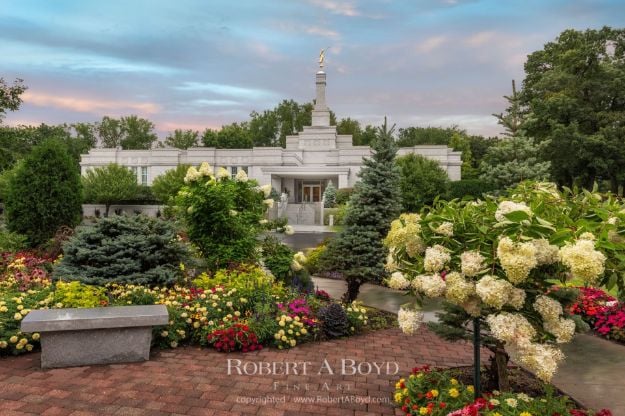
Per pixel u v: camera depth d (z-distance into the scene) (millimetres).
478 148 68750
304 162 48344
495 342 4191
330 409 4262
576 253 2992
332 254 8773
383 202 8633
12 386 4496
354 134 81812
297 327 6371
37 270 8492
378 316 8008
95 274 7449
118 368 5121
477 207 3971
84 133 82625
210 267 8711
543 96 37781
